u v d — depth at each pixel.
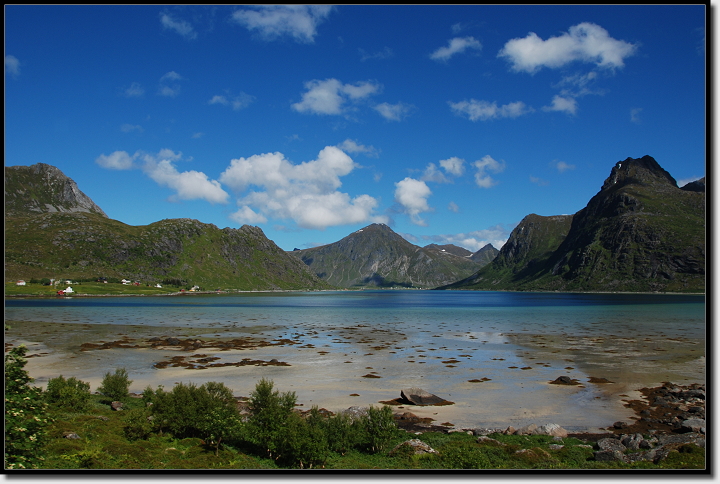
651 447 25.20
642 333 85.06
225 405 27.53
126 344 68.06
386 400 37.22
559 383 43.53
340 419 25.72
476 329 94.56
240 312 143.12
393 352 62.88
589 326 99.38
